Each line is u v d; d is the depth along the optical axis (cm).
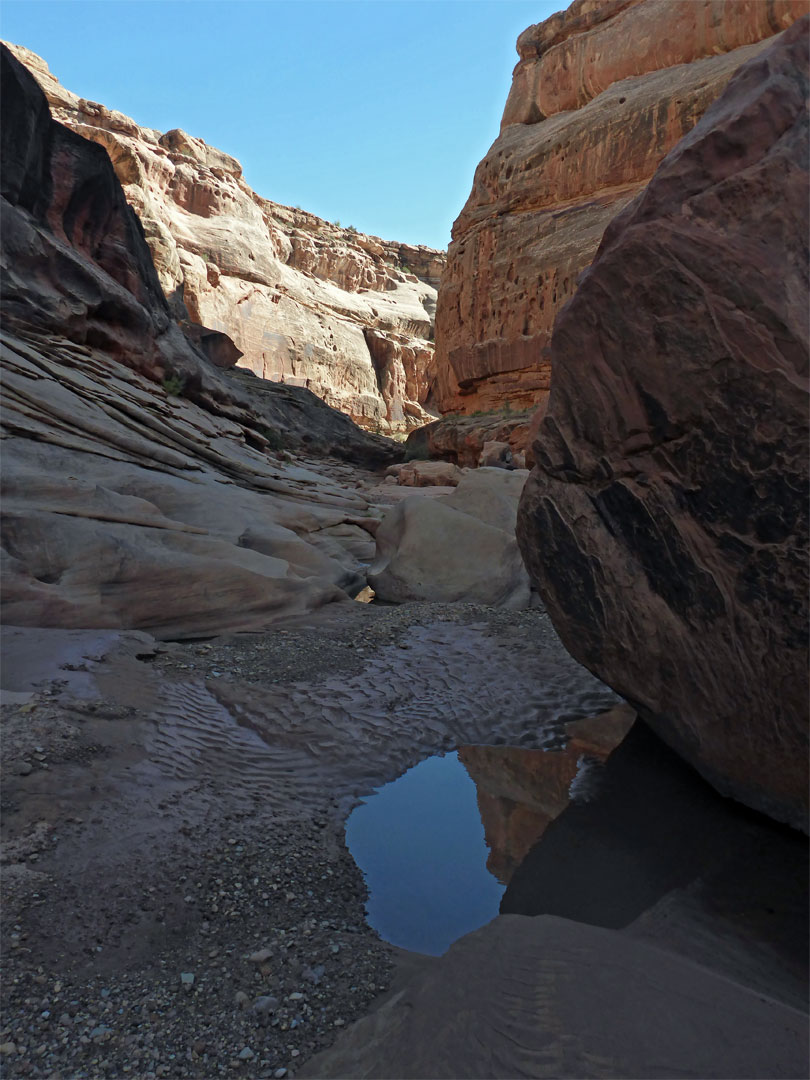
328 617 838
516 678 658
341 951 284
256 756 478
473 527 1003
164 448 1177
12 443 909
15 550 673
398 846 384
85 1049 224
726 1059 182
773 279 284
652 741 516
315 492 1534
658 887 332
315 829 394
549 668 683
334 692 600
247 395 2342
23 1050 221
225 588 782
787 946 271
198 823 378
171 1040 230
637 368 340
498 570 958
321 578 937
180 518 945
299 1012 246
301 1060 222
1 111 1388
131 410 1289
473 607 901
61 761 408
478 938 256
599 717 579
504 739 539
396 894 338
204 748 473
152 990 254
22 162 1454
